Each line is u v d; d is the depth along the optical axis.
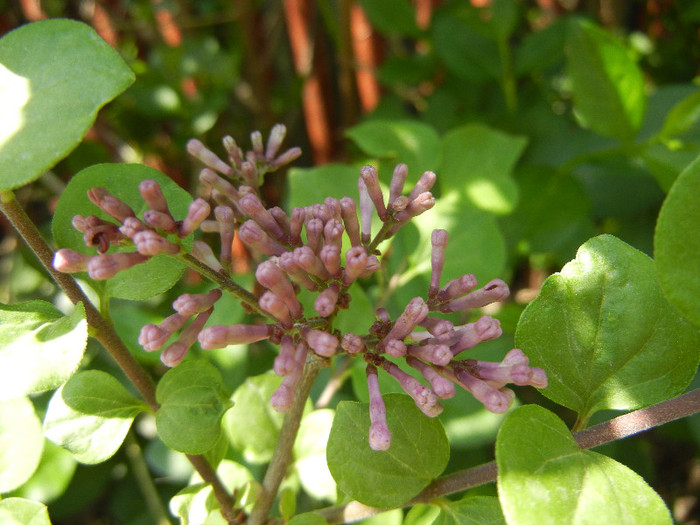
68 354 0.08
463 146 0.15
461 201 0.14
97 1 0.25
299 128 0.28
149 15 0.26
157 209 0.08
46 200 0.26
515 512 0.07
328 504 0.14
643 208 0.19
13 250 0.23
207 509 0.10
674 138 0.17
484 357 0.13
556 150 0.20
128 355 0.10
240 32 0.26
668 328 0.09
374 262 0.08
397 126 0.15
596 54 0.15
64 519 0.23
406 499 0.09
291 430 0.10
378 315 0.09
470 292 0.09
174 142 0.25
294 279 0.08
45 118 0.08
